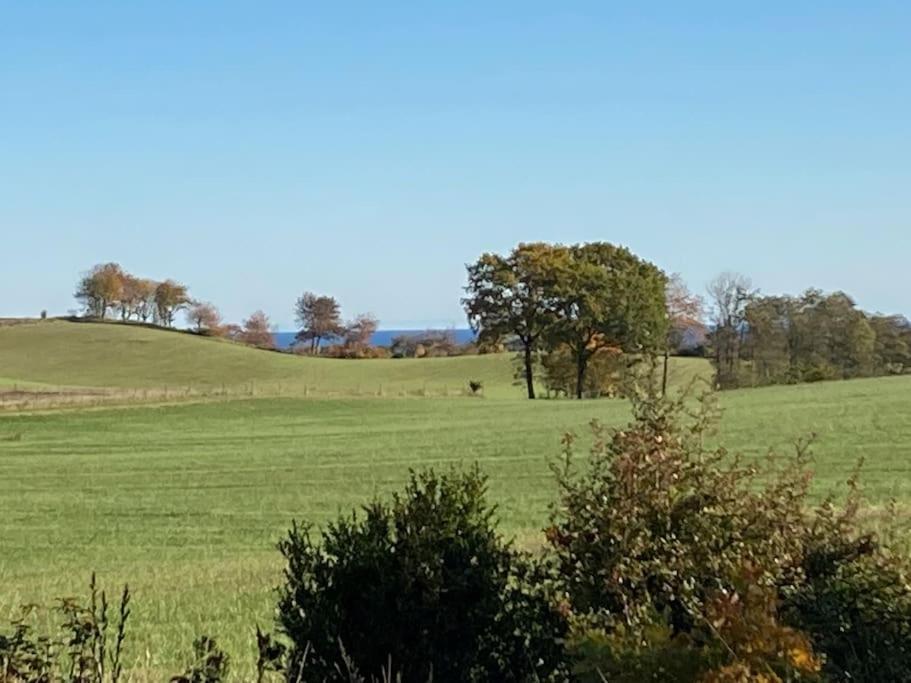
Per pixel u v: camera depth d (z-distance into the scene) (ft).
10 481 135.33
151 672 32.65
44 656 21.27
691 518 23.82
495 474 121.39
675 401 26.61
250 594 55.93
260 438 182.50
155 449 168.76
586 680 19.01
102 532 96.58
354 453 154.71
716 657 18.13
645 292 288.51
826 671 21.22
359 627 23.62
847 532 25.45
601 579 23.49
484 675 23.89
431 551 23.79
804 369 295.89
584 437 161.79
